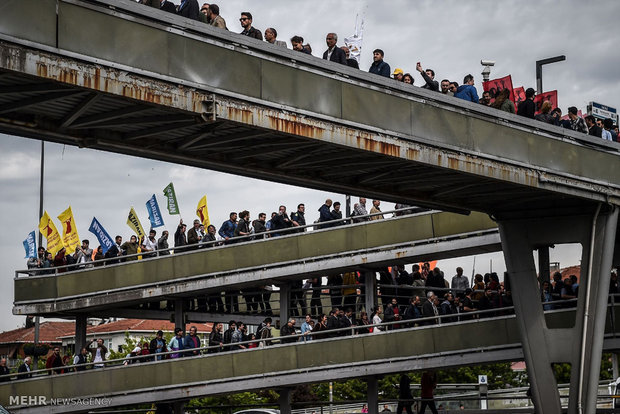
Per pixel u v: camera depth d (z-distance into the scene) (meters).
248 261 40.91
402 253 38.00
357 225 39.06
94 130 21.09
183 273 42.09
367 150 23.89
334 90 23.17
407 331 36.72
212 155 23.66
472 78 28.77
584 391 30.92
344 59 25.12
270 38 24.67
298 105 22.27
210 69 20.39
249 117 21.09
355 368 37.25
